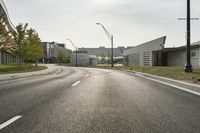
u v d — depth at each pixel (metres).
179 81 15.13
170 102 8.59
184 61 45.69
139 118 6.21
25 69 42.22
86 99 9.24
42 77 23.16
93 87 13.55
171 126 5.45
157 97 9.78
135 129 5.22
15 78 21.39
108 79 19.92
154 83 16.12
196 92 11.39
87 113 6.79
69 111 7.05
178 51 48.94
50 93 10.96
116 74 28.33
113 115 6.55
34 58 53.75
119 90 12.16
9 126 5.45
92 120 6.00
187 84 13.20
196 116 6.42
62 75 26.77
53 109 7.34
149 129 5.22
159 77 19.45
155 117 6.32
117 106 7.84
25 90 12.14
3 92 11.34
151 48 53.75
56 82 16.95
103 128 5.29
